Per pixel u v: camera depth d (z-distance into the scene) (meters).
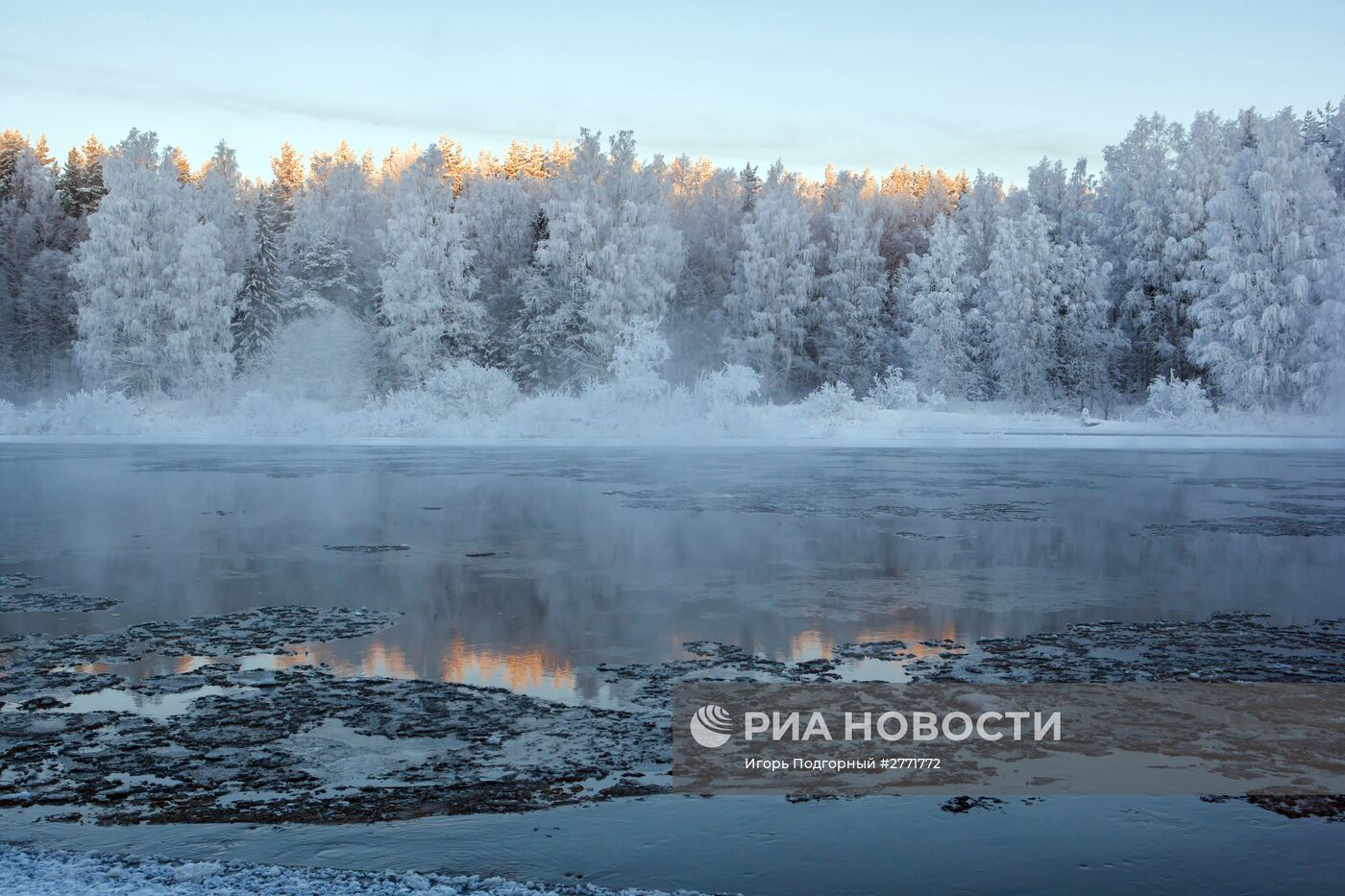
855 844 5.52
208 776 6.49
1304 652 9.60
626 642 10.05
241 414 52.69
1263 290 58.59
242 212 78.94
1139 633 10.42
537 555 15.39
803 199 83.50
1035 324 66.25
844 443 45.81
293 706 7.94
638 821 5.80
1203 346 60.34
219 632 10.46
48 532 17.78
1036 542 16.81
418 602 11.95
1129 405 69.06
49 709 7.89
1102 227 71.75
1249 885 5.08
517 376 67.88
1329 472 30.92
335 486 26.09
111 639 10.17
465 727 7.43
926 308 67.44
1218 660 9.30
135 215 62.09
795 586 13.01
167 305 61.72
